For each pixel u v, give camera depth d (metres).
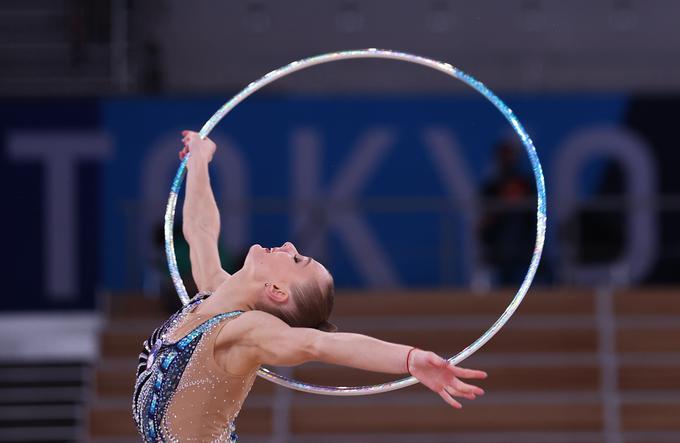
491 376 22.67
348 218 26.62
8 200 26.19
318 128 26.67
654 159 26.55
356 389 10.77
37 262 26.19
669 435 21.92
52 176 26.25
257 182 26.55
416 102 26.73
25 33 29.20
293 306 9.49
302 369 22.62
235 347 9.20
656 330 23.28
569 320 23.75
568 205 26.05
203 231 11.09
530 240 25.61
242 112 26.67
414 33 30.53
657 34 30.66
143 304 24.20
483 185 25.70
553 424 22.09
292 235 26.41
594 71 29.91
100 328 23.53
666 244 26.38
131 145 26.41
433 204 26.50
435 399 22.41
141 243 26.33
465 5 30.84
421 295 23.88
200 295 9.98
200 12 30.22
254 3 30.52
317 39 30.27
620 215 26.38
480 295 23.89
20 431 24.72
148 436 9.52
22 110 26.28
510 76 29.81
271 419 21.98
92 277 26.20
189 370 9.28
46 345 25.94
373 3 30.83
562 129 26.62
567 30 30.70
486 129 26.64
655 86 29.69
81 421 24.83
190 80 29.33
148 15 30.05
